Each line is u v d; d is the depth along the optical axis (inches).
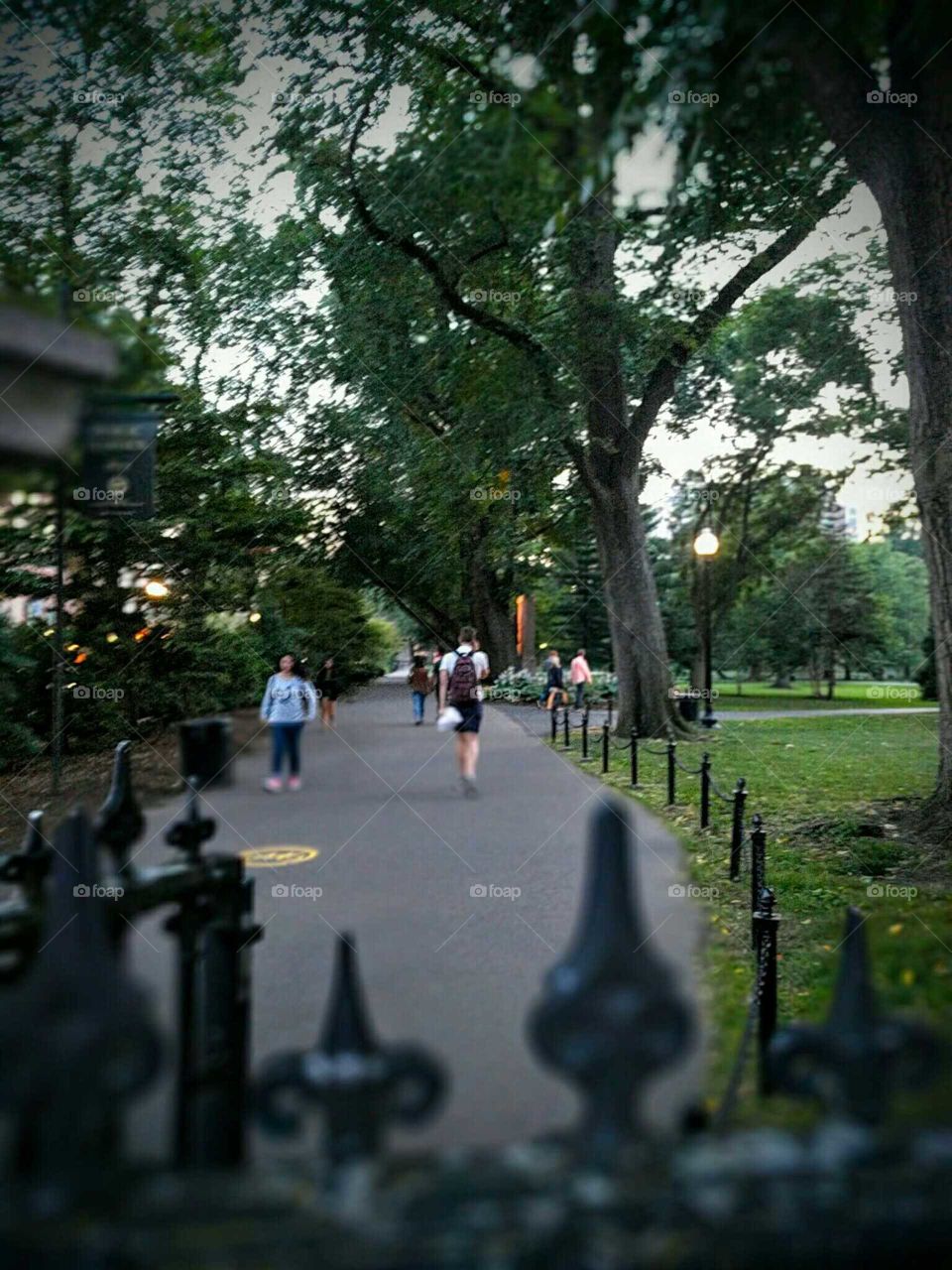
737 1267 47.6
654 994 52.6
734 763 679.7
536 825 422.3
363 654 1334.9
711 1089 144.9
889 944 199.0
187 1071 121.2
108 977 52.7
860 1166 50.7
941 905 256.8
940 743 391.9
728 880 341.7
